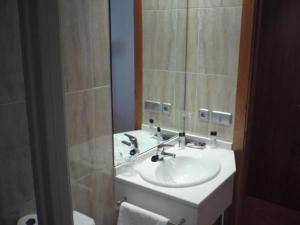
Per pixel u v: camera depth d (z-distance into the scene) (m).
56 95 0.50
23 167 0.71
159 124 2.10
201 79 2.21
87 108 1.47
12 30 0.58
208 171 1.87
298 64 2.58
